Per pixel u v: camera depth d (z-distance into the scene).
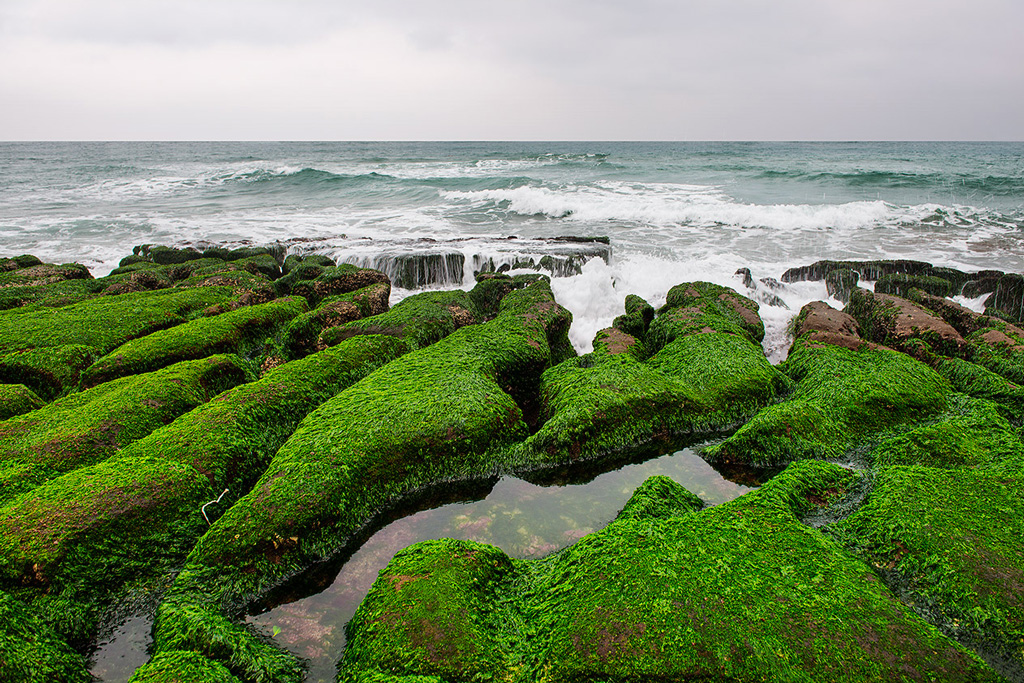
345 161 66.38
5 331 10.80
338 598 5.08
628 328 12.09
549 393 8.75
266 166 58.88
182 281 15.55
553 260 16.94
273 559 5.30
